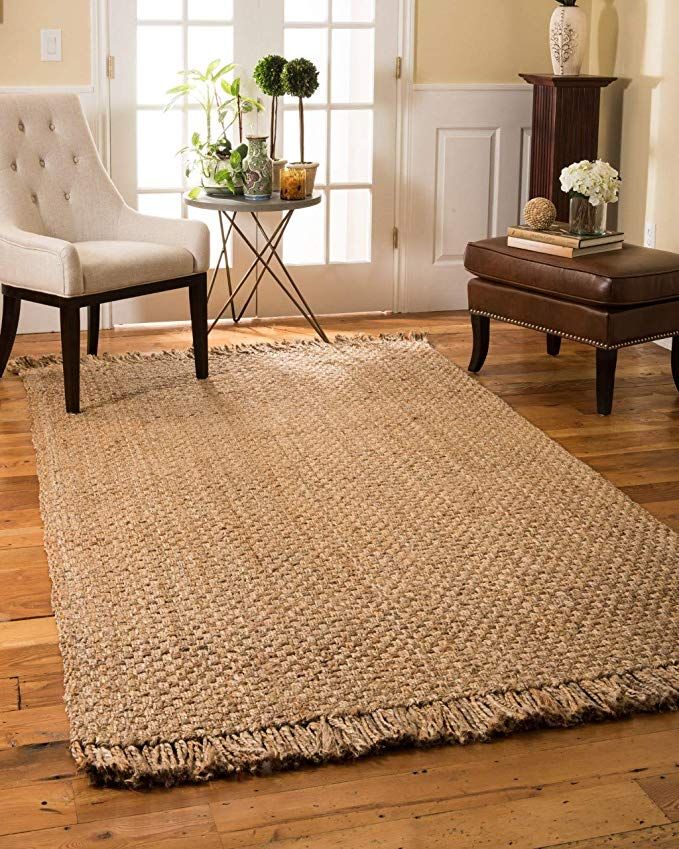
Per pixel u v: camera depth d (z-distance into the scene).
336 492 3.12
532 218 3.93
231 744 2.04
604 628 2.42
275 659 2.30
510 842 1.84
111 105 4.59
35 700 2.18
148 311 4.87
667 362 4.37
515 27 4.96
